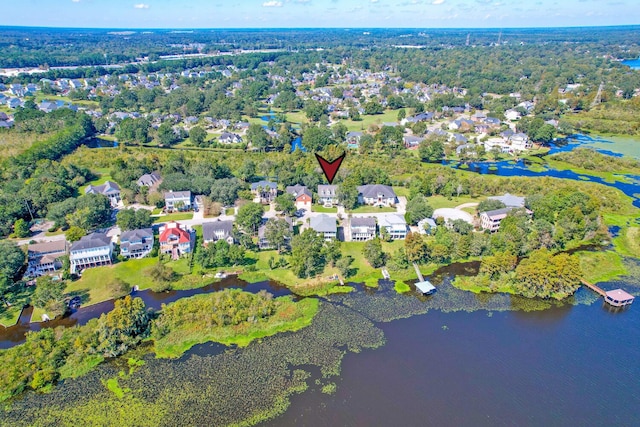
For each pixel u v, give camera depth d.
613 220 161.00
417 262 132.62
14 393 87.44
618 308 114.25
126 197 170.88
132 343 99.12
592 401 87.00
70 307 111.88
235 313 106.38
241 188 178.00
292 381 90.81
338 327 106.38
